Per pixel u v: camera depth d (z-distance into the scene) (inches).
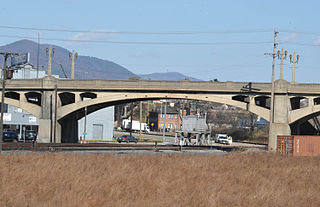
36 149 2123.5
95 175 1244.5
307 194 1088.8
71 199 909.8
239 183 1259.8
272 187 1187.9
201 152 2476.6
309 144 2320.4
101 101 2994.6
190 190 1091.9
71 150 2223.2
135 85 2903.5
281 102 2723.9
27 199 917.8
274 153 2276.1
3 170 1233.4
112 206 887.1
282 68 2728.8
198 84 2832.2
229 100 2822.3
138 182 1156.5
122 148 2449.6
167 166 1510.8
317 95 2655.0
